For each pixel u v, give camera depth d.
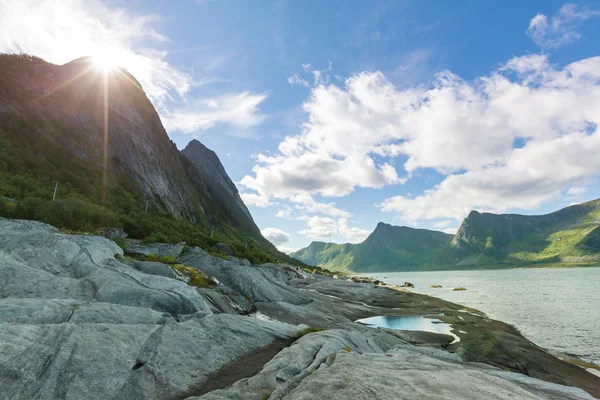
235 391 9.86
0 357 8.63
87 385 9.15
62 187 65.81
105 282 18.38
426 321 41.16
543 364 24.97
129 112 129.62
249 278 37.88
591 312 50.50
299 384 9.72
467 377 10.80
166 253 41.91
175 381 10.87
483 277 183.38
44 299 13.66
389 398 8.22
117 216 56.66
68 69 115.31
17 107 86.12
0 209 33.50
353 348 17.47
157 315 15.50
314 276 105.06
